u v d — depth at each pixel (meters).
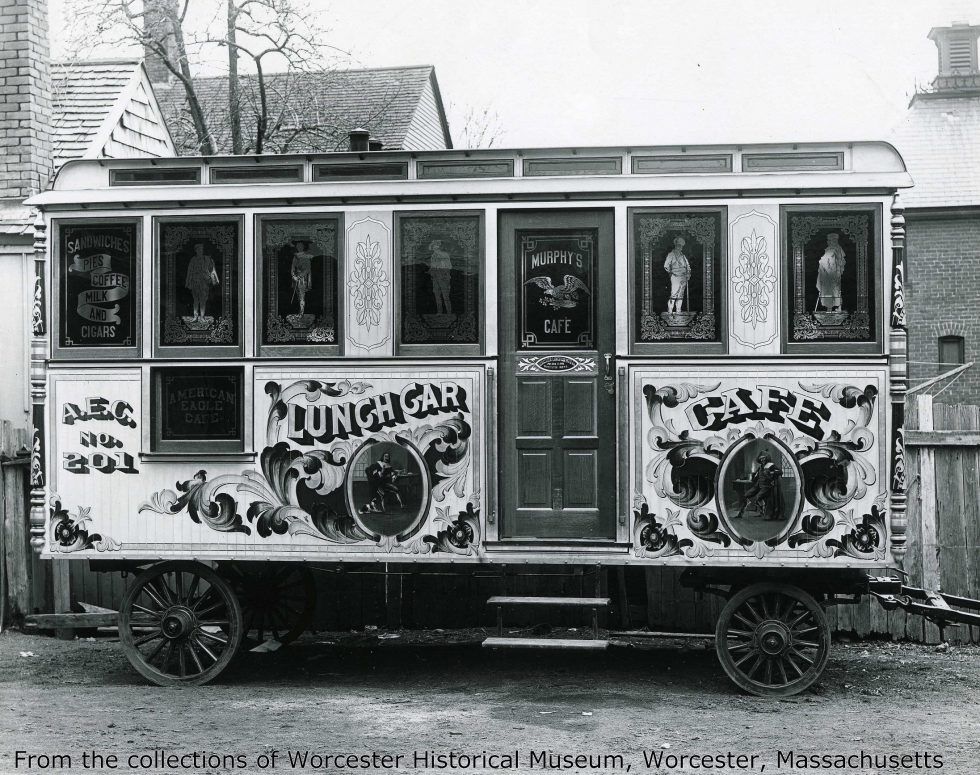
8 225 11.56
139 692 7.89
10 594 9.94
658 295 7.58
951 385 22.81
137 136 14.17
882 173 7.45
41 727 6.86
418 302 7.79
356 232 7.83
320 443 7.84
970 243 22.95
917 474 9.32
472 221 7.76
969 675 8.30
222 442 7.94
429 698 7.69
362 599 10.18
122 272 8.02
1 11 11.84
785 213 7.49
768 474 7.46
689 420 7.54
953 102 24.61
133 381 7.99
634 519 7.56
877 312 7.40
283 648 9.52
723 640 7.73
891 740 6.56
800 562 7.42
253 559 7.88
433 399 7.75
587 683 8.16
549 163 7.80
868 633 9.46
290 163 8.03
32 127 11.79
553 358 7.72
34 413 8.05
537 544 7.65
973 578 9.26
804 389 7.45
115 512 7.99
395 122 23.41
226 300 7.94
